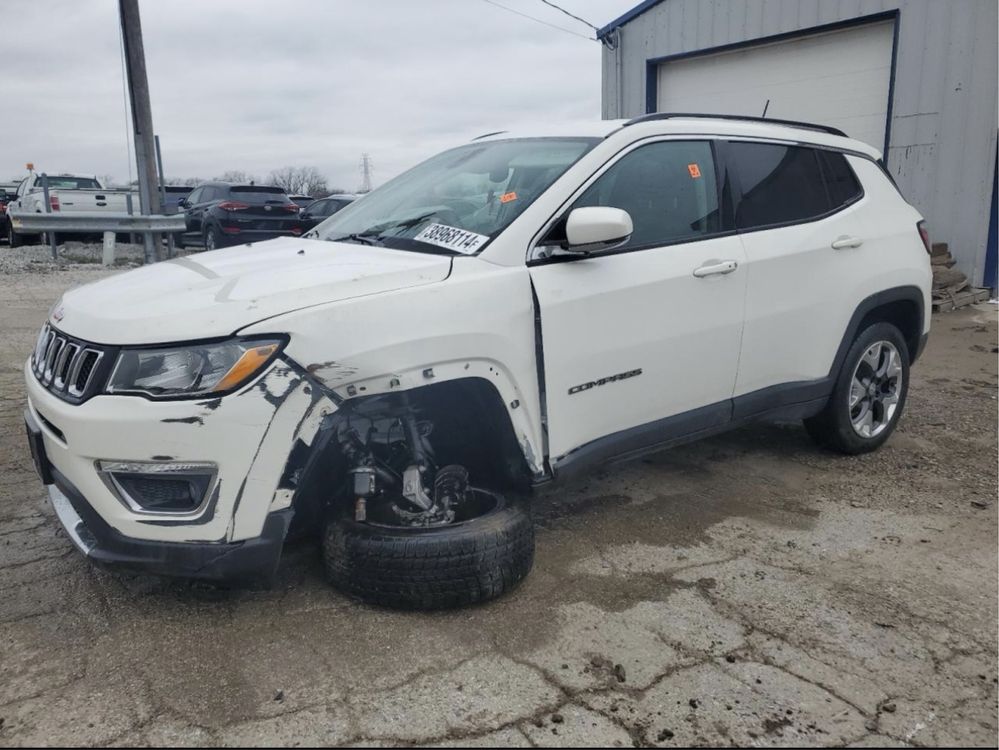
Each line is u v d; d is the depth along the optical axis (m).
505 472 3.30
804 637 2.94
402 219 3.72
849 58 10.70
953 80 9.69
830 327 4.39
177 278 3.16
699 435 3.94
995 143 9.51
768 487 4.41
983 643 2.94
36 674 2.64
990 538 3.81
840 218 4.47
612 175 3.58
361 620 2.98
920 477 4.60
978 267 9.91
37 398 2.99
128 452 2.66
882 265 4.62
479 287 3.04
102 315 2.87
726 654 2.82
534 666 2.73
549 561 3.50
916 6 9.82
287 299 2.77
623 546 3.66
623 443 3.58
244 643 2.83
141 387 2.66
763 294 4.01
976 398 6.30
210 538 2.70
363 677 2.65
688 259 3.71
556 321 3.24
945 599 3.24
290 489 2.75
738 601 3.18
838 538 3.79
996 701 2.61
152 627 2.92
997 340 8.24
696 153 3.93
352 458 3.03
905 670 2.76
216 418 2.62
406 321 2.85
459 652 2.80
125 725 2.40
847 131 10.87
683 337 3.69
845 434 4.73
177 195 26.27
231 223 16.28
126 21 12.25
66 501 3.17
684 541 3.73
